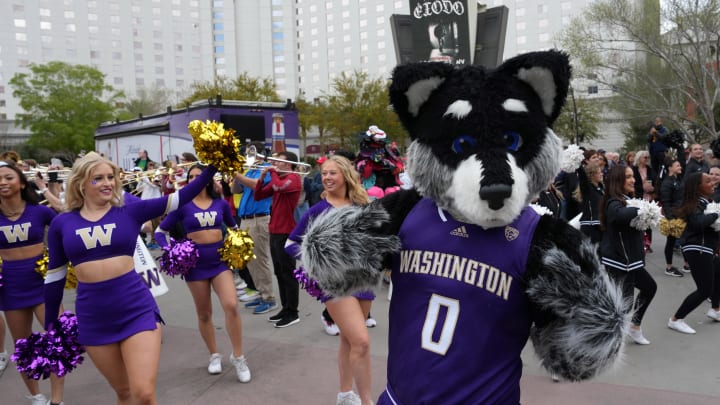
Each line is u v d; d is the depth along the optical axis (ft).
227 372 14.65
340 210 6.30
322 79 293.02
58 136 139.44
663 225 17.52
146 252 14.08
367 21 279.08
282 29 295.48
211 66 290.97
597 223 19.38
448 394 5.55
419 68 5.70
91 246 9.75
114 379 10.00
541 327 5.91
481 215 5.22
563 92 5.58
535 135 5.53
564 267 5.31
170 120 49.75
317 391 13.39
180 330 18.33
